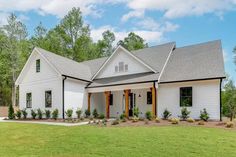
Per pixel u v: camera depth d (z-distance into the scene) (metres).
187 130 12.83
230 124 13.95
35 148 10.16
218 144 10.06
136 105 23.47
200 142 10.34
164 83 19.80
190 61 20.80
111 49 50.22
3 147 10.48
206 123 15.48
